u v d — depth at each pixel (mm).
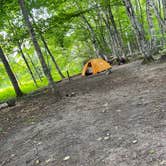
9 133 9133
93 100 10859
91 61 21375
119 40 26719
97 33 34812
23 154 6750
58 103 12117
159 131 5852
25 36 21391
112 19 25844
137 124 6637
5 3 15547
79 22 31312
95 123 7672
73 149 6180
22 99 16859
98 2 24266
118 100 9648
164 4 16703
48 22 20469
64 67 43062
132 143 5625
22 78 44812
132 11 18000
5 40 22469
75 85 17297
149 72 13984
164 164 4469
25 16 13031
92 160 5363
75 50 42469
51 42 32438
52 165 5641
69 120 8750
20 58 38094
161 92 8969
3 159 6789
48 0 20109
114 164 4941
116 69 20922
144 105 8055
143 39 18016
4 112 13555
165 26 17281
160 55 18047
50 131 8047
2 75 36594
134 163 4777
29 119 10430
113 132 6559
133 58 27812
